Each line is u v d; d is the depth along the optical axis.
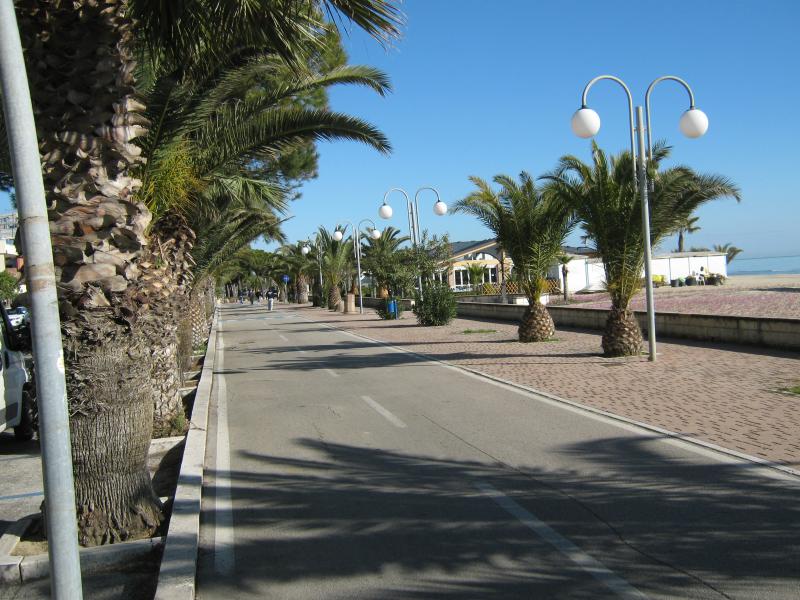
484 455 7.41
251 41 7.26
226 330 33.34
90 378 5.21
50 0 4.98
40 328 3.09
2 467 8.39
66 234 5.07
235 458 7.90
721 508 5.39
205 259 16.42
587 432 8.20
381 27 6.29
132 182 5.47
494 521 5.41
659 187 14.30
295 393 12.48
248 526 5.60
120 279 5.25
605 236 14.80
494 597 4.14
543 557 4.68
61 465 3.12
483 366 14.77
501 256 41.22
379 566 4.68
